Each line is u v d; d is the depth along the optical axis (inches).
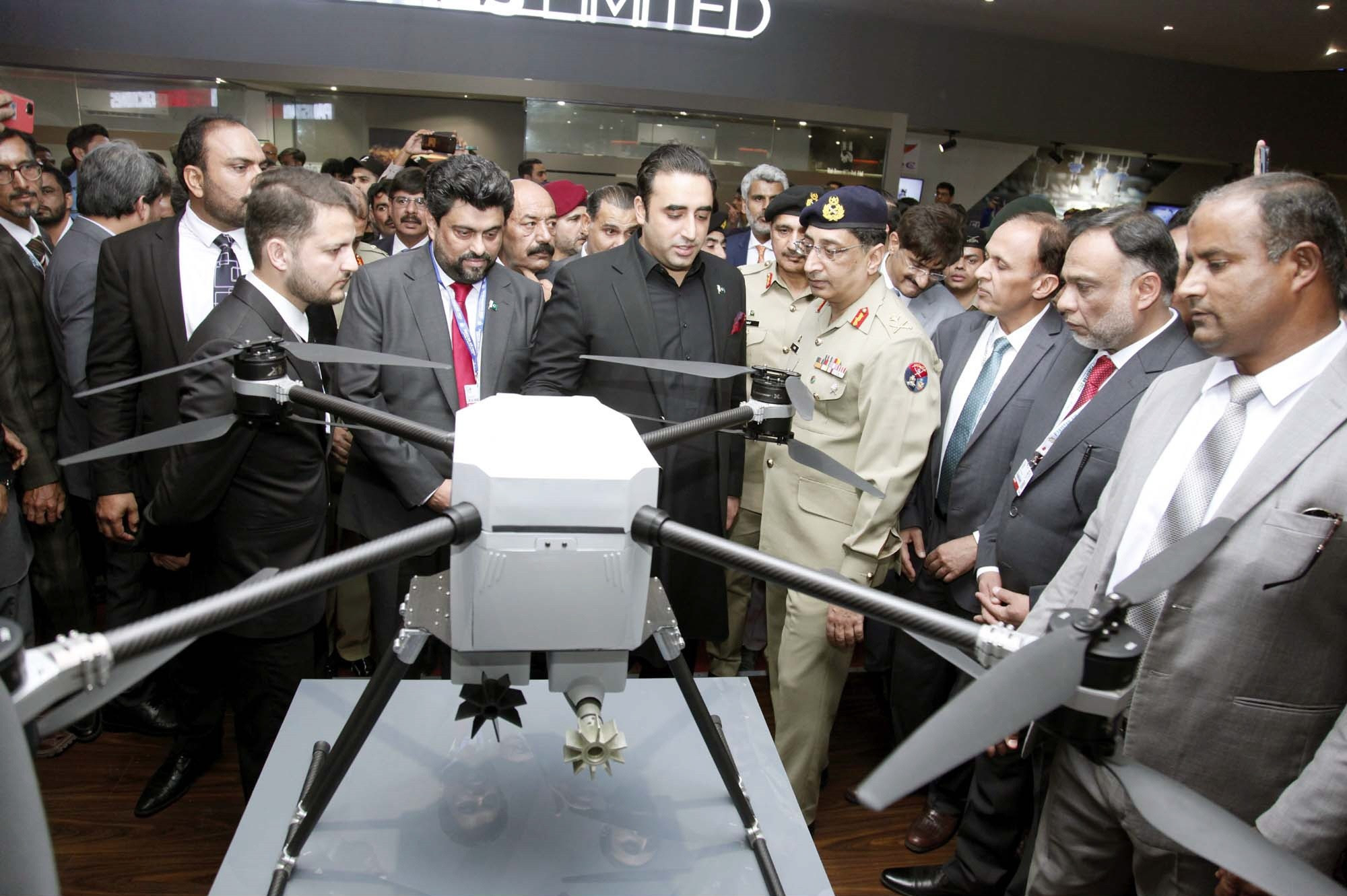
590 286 81.7
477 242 80.2
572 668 41.3
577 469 35.9
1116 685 28.9
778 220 110.3
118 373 87.7
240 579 70.0
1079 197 346.6
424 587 44.4
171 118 257.4
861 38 300.7
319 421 51.2
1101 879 59.0
